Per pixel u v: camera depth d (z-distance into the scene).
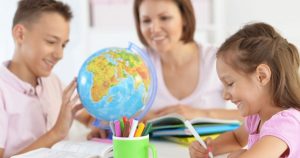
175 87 1.73
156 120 1.28
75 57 2.77
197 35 2.93
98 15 2.90
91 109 1.17
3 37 2.33
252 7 2.85
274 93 0.91
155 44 1.65
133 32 2.88
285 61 0.91
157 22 1.62
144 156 0.92
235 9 2.89
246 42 0.92
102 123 1.30
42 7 1.25
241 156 0.85
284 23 2.77
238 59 0.91
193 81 1.72
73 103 1.21
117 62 1.16
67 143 1.10
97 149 1.02
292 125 0.87
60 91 1.51
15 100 1.26
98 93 1.14
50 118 1.39
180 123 1.29
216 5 2.91
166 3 1.61
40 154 0.98
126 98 1.15
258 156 0.83
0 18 2.32
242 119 1.56
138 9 1.71
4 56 2.32
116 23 2.91
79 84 1.17
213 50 1.74
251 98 0.91
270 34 0.95
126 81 1.14
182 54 1.70
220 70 0.95
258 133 1.01
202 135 1.26
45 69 1.28
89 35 2.86
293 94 0.91
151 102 1.28
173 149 1.18
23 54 1.28
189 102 1.70
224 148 1.13
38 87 1.35
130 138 0.90
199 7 2.93
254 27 0.97
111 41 2.89
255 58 0.90
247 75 0.90
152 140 1.31
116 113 1.17
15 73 1.30
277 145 0.85
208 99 1.71
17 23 1.28
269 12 2.81
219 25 2.91
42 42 1.25
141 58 1.22
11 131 1.25
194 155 1.03
